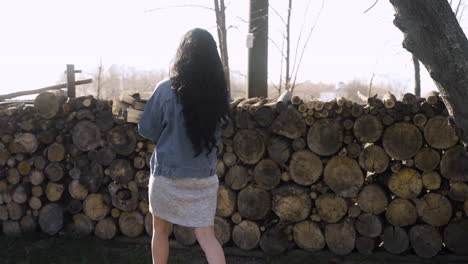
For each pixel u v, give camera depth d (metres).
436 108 3.81
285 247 4.16
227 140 4.21
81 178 4.50
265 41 6.46
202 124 2.73
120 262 3.98
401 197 3.98
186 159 2.77
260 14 6.45
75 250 4.18
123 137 4.34
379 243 4.22
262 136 4.11
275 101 4.30
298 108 4.01
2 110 4.68
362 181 3.99
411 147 3.86
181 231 4.34
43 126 4.52
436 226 3.95
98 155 4.45
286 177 4.14
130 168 4.38
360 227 4.05
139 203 4.45
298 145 4.05
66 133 4.58
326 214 4.09
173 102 2.78
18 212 4.62
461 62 2.94
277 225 4.17
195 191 2.81
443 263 3.94
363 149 3.97
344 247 4.09
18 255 4.14
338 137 3.96
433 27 2.94
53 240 4.46
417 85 7.88
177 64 2.79
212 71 2.77
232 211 4.26
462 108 3.04
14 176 4.64
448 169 3.83
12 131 4.60
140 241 4.47
